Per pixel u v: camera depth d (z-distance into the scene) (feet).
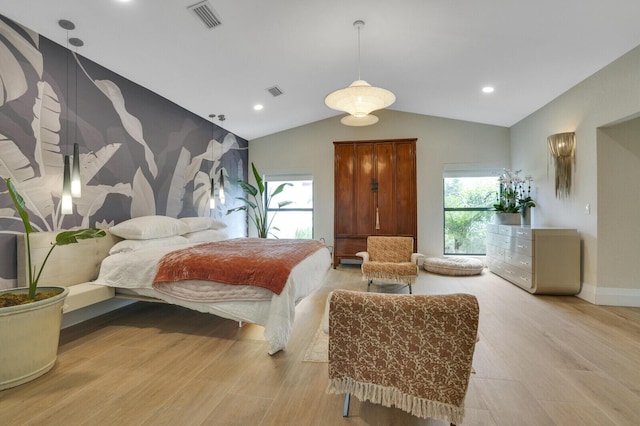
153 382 6.26
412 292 13.08
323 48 11.14
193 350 7.75
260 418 5.18
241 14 8.86
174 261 8.71
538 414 5.22
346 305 4.62
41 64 8.60
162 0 7.86
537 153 15.20
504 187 17.22
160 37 9.36
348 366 4.80
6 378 5.94
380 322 4.51
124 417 5.18
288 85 14.01
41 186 8.57
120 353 7.57
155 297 8.94
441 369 4.38
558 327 9.04
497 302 11.51
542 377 6.38
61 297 6.86
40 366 6.40
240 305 7.98
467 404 5.50
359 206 17.89
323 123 19.92
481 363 6.97
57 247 8.53
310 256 10.25
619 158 10.98
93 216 10.05
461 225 18.84
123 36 9.07
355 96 9.32
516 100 14.55
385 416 5.26
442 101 16.22
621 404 5.48
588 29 9.05
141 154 12.00
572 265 12.01
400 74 13.32
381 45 11.02
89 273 9.47
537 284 12.30
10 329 5.93
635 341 8.06
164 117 13.24
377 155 17.75
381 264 12.82
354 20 9.52
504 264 15.14
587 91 11.68
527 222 16.15
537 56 10.84
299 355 7.47
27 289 7.27
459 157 18.54
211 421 5.10
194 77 12.03
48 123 8.75
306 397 5.77
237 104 15.11
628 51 9.80
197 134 15.47
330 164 19.83
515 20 9.13
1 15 7.72
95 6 7.79
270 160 20.65
